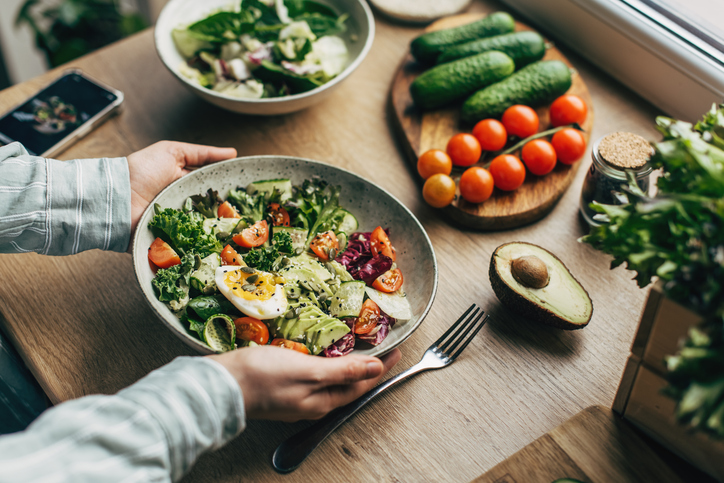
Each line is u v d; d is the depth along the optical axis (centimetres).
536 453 71
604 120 120
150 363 84
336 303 82
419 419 78
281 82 115
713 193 51
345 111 123
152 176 95
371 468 74
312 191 95
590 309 83
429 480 73
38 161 87
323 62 117
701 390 46
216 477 73
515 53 118
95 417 57
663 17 116
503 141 107
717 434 50
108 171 89
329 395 71
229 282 79
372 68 132
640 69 121
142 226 82
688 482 68
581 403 81
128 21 189
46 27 214
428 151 104
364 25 124
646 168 88
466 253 100
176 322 76
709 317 50
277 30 117
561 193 106
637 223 56
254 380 65
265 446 76
